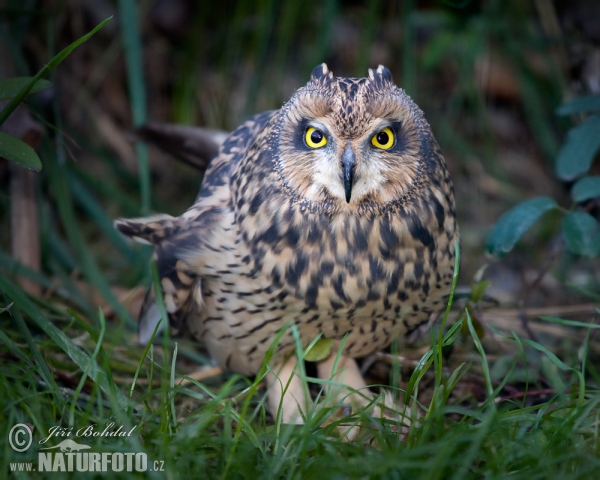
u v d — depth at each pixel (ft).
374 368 24.68
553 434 17.15
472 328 18.37
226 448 16.52
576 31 34.17
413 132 19.88
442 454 15.12
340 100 19.11
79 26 37.99
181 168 39.09
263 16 37.06
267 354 18.38
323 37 34.24
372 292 20.26
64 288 29.76
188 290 21.90
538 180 38.24
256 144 21.21
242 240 20.56
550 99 37.11
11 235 29.63
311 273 20.04
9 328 24.38
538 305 29.37
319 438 16.74
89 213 32.01
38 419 17.17
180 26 40.11
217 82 39.22
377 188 19.52
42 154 29.37
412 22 35.88
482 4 37.17
